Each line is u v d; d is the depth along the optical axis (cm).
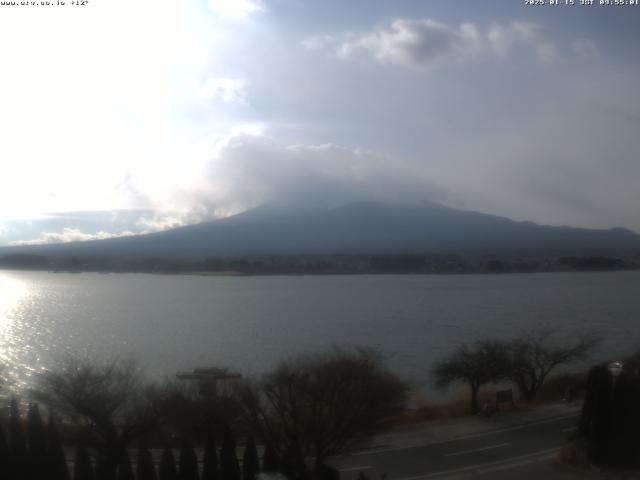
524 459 3791
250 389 4181
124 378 4959
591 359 8000
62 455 3052
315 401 3716
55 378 4181
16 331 13000
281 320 15750
